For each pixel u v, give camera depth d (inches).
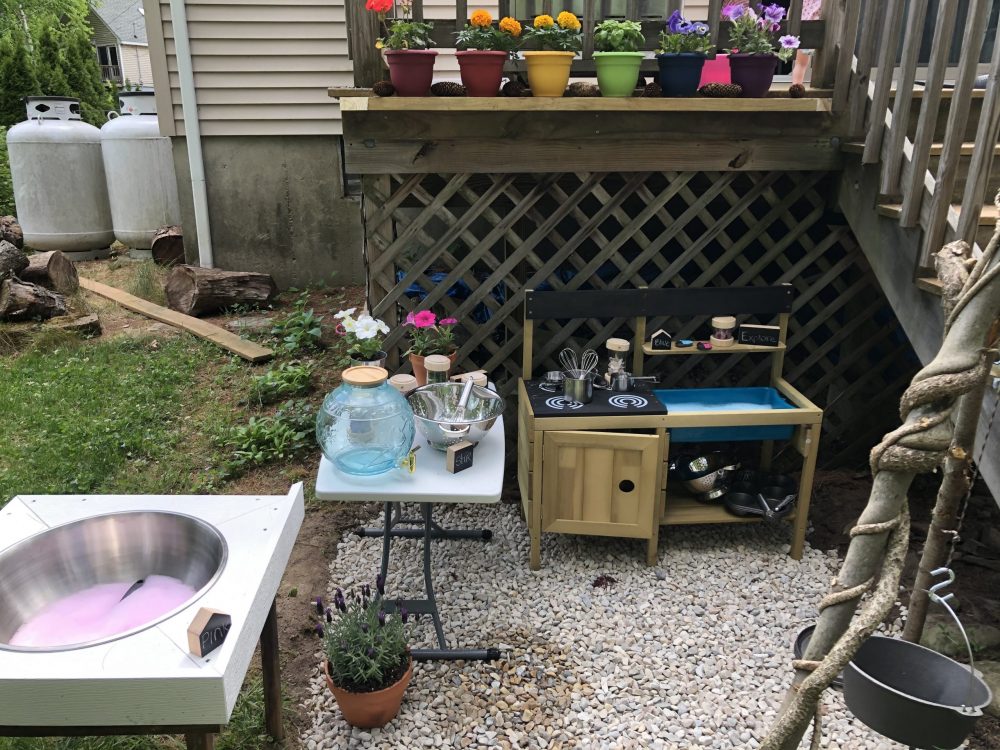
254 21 226.2
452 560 126.2
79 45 510.0
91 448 151.9
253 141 239.1
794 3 129.0
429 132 128.3
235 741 88.0
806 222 141.9
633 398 125.3
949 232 104.3
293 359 194.5
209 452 155.4
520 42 126.7
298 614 111.6
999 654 101.7
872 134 119.1
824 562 126.9
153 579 72.9
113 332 215.3
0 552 66.9
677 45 126.1
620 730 92.2
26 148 281.6
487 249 138.3
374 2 121.2
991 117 92.2
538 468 119.5
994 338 52.1
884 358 152.3
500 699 96.7
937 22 101.9
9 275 214.2
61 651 57.2
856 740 90.2
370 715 89.7
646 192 137.3
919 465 52.1
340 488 93.4
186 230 248.7
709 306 135.4
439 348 137.6
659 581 121.3
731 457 140.6
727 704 96.5
